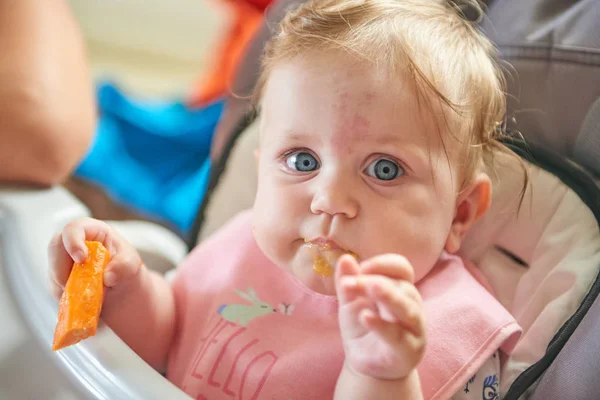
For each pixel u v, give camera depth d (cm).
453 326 63
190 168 175
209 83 194
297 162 62
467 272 70
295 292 70
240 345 67
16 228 70
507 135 73
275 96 65
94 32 229
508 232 73
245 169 92
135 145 177
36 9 81
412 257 61
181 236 157
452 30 68
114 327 67
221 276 74
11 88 74
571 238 69
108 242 62
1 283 66
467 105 65
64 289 57
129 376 52
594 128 68
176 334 74
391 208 60
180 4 232
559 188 71
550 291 68
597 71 67
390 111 60
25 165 75
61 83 78
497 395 64
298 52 63
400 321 45
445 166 63
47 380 58
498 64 73
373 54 61
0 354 60
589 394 55
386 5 68
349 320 47
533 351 65
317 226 59
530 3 75
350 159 60
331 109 60
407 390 49
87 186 167
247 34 186
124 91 200
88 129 81
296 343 65
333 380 62
